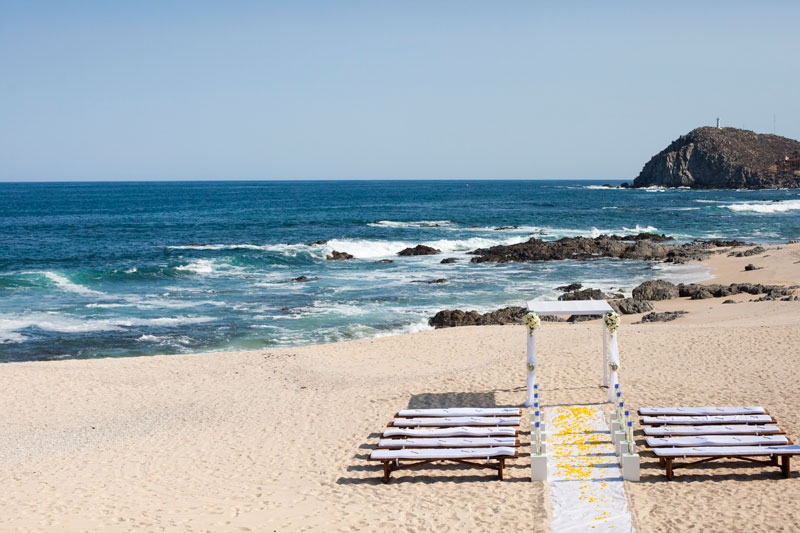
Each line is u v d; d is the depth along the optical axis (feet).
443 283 132.57
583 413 50.31
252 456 47.47
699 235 217.15
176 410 60.34
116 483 43.80
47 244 195.21
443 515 36.22
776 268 133.90
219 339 91.91
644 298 113.60
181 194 577.84
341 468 44.11
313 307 110.83
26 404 62.80
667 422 45.47
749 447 39.91
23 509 39.88
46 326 98.68
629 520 34.35
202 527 36.35
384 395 58.80
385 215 303.89
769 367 59.31
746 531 32.32
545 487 38.86
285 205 390.63
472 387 58.90
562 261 161.27
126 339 91.97
